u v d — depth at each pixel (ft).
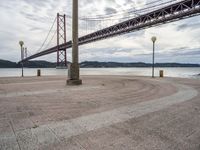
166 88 28.07
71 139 8.72
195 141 8.64
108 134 9.37
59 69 182.70
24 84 32.68
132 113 13.43
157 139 8.81
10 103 16.53
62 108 14.80
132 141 8.55
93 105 15.92
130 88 27.68
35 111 13.83
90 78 50.11
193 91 24.97
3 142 8.36
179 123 11.27
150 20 120.88
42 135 9.18
